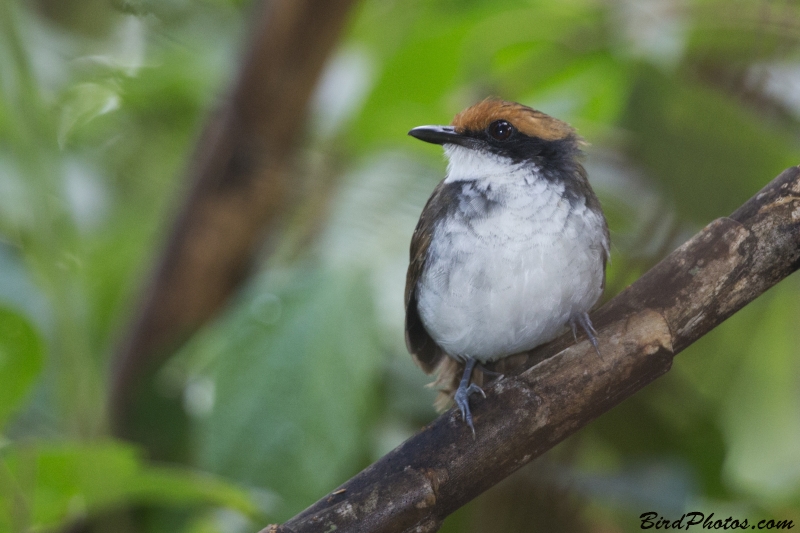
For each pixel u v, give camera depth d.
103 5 11.70
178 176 11.51
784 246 6.30
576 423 6.28
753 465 13.09
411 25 11.83
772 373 12.41
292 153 10.41
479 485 6.22
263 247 11.12
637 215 10.86
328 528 5.94
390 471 6.12
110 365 10.99
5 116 9.26
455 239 8.46
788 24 9.74
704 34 10.20
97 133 12.50
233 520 10.48
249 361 8.94
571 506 10.46
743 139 10.30
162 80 11.54
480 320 8.57
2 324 7.31
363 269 9.30
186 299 10.68
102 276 12.39
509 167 9.09
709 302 6.31
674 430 11.08
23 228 9.83
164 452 10.87
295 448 8.63
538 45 11.59
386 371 10.49
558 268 8.28
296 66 9.82
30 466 6.90
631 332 6.25
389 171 10.66
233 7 12.35
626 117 10.84
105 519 9.80
